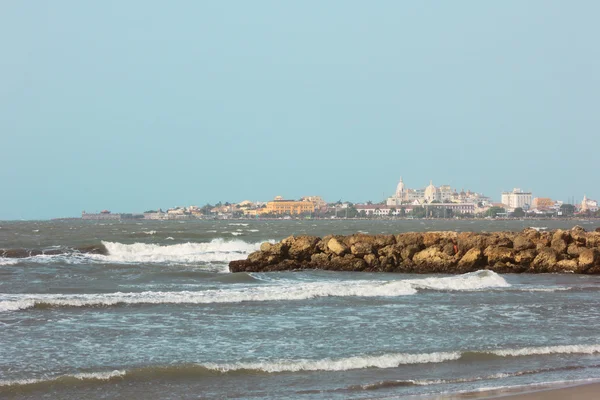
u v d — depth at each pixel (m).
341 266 73.62
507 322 40.69
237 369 29.52
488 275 60.00
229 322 39.56
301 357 31.55
